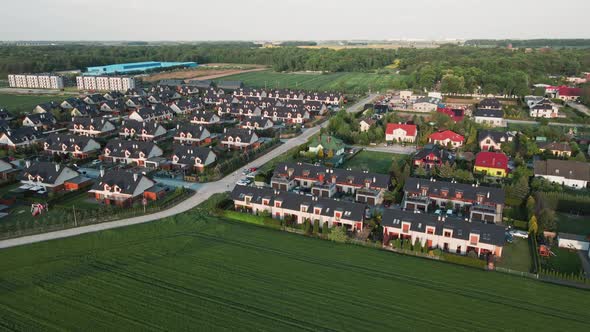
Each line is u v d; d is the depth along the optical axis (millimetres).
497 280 64938
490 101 199500
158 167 117875
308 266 67938
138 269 66062
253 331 51875
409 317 55188
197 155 116750
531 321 54969
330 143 130625
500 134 137625
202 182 107812
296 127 165375
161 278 63531
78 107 184125
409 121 166500
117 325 52656
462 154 129375
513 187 95062
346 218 81062
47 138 132500
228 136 139625
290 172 106188
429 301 58875
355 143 146875
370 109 186375
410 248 73688
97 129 153125
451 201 92188
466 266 69312
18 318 53844
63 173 101438
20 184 104250
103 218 84625
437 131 148250
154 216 86688
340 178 102125
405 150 139125
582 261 71375
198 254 71188
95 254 70750
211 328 52281
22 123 162625
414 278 65062
